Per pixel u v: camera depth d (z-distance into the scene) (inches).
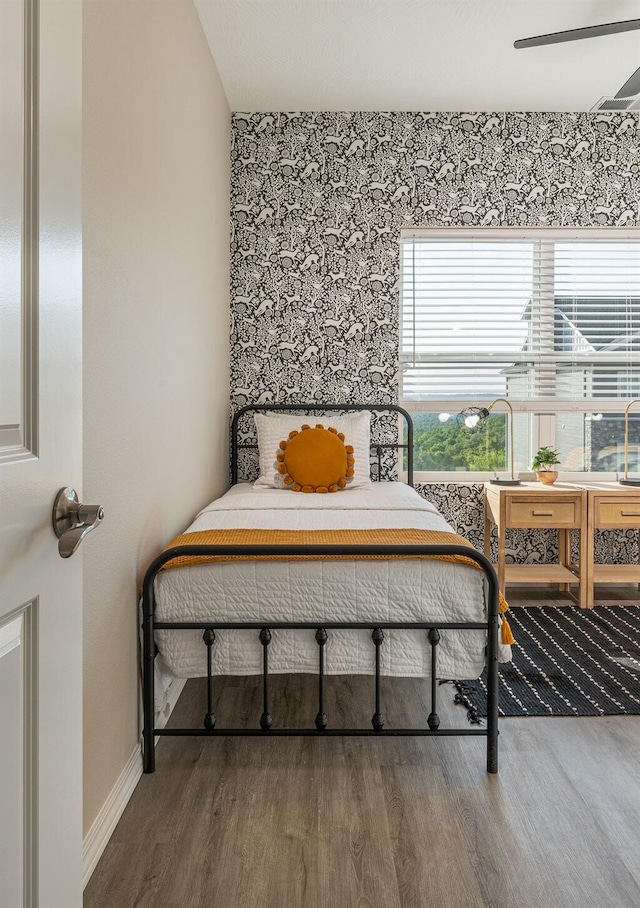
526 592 143.9
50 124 30.0
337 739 78.5
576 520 132.2
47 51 29.6
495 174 143.8
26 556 27.8
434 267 147.4
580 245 148.5
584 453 151.8
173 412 87.7
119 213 63.6
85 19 54.2
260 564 73.7
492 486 139.5
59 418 31.3
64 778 31.8
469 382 148.6
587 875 54.9
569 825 61.7
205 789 67.4
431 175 143.6
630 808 64.5
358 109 141.6
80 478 34.0
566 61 120.4
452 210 143.7
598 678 96.9
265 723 71.9
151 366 76.0
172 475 87.5
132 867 55.5
